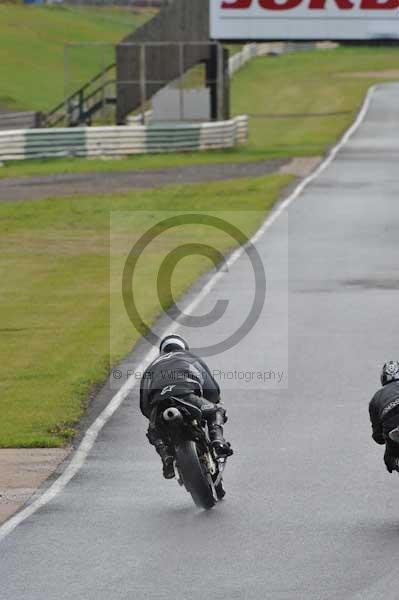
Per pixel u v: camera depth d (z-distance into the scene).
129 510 39.88
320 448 47.00
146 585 32.19
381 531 36.34
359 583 31.73
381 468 44.03
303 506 39.50
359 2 190.25
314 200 133.12
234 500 40.56
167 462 38.91
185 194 139.12
